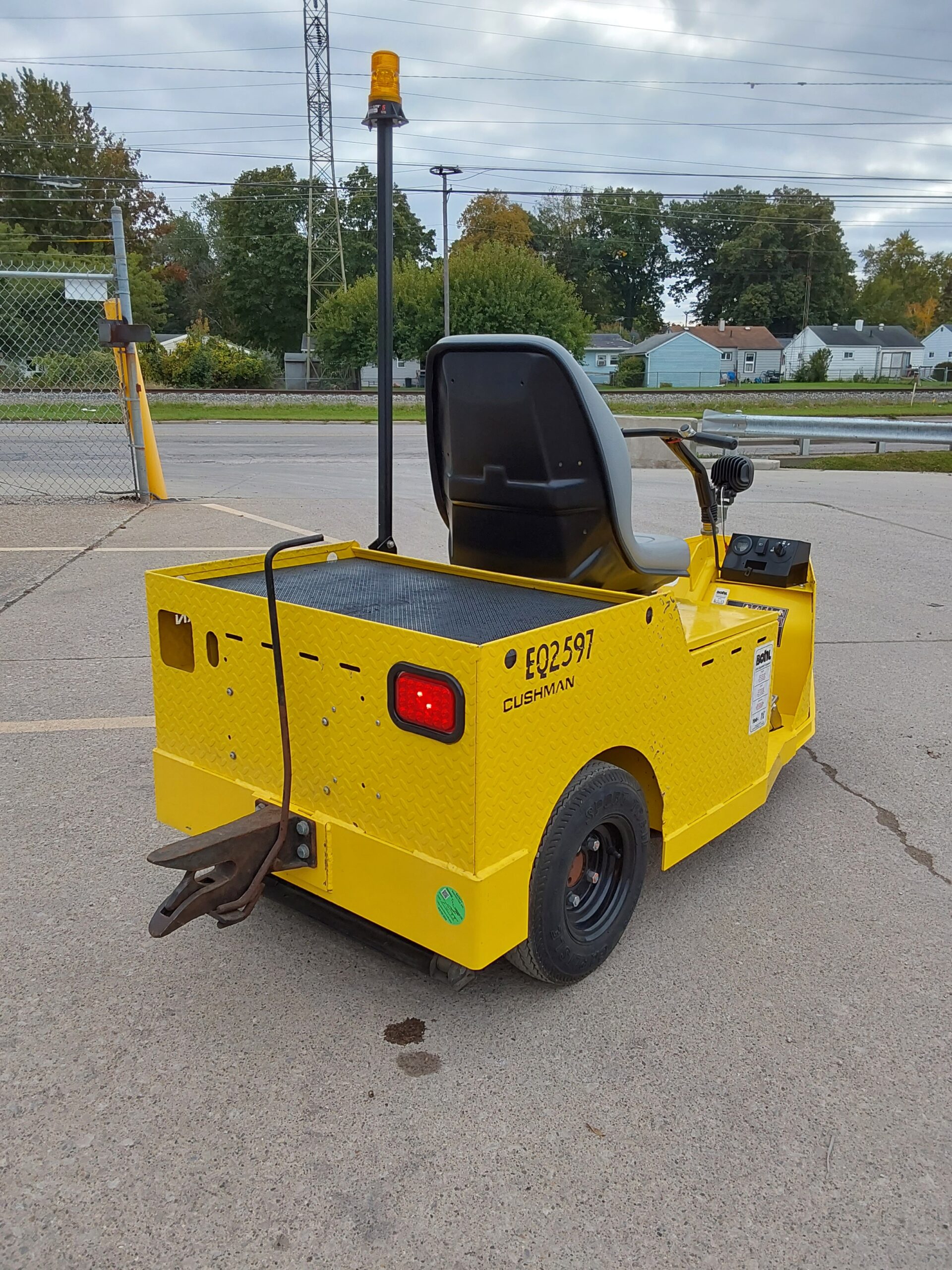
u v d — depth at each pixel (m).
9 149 67.94
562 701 2.33
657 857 3.61
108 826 3.61
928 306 104.00
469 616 2.55
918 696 5.45
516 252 43.75
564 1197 2.01
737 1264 1.87
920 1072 2.43
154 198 75.62
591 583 3.08
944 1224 1.97
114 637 5.82
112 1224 1.92
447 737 2.13
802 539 9.68
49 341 17.06
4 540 8.38
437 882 2.24
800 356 77.31
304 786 2.52
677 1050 2.50
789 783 4.33
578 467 2.82
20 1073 2.34
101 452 15.54
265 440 21.69
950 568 8.56
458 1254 1.87
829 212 91.56
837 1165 2.12
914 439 18.53
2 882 3.22
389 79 2.97
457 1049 2.48
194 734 2.84
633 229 95.38
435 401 3.28
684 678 2.84
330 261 54.94
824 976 2.85
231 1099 2.27
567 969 2.62
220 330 82.38
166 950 2.88
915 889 3.39
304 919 3.10
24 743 4.34
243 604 2.54
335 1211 1.96
